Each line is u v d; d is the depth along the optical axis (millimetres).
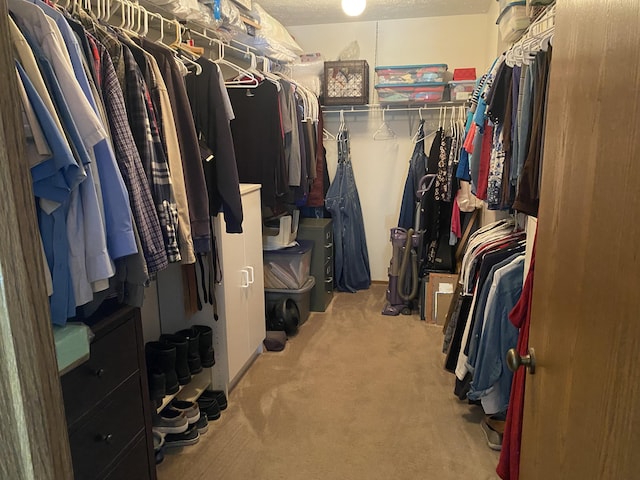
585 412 708
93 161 1148
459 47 3971
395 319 3584
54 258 1091
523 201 1676
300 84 3664
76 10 1384
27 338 427
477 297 2148
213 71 1896
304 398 2467
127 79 1413
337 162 4258
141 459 1622
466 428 2199
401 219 4035
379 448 2057
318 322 3531
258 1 3508
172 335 2277
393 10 3764
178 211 1590
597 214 688
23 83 942
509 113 1934
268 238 3365
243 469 1928
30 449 432
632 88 584
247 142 2684
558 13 948
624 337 583
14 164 418
